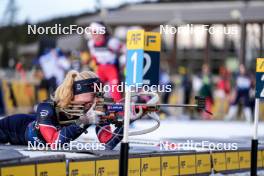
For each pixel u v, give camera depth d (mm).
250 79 42594
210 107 44250
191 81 44500
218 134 22844
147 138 18109
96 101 12469
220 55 59250
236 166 14211
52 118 12633
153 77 12422
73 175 10195
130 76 10711
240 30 54781
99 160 10711
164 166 12047
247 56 56656
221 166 13680
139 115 12430
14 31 61344
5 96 39031
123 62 34875
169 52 52969
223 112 45625
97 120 12320
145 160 11570
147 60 12344
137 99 16406
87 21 49250
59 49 38469
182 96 44688
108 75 28594
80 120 12320
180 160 12461
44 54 38906
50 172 9812
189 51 61094
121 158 9969
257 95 12680
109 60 28438
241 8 58219
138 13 61281
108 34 28641
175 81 45562
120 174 9961
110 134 12734
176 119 41562
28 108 40625
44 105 12703
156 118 12922
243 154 14500
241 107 46531
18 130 13406
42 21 30312
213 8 60219
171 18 59188
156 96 12461
